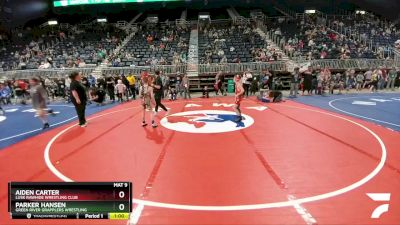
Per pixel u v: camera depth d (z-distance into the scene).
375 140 7.56
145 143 7.62
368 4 36.44
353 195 4.46
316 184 4.89
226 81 20.78
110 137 8.38
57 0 29.11
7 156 6.84
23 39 32.12
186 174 5.44
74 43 29.31
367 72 19.95
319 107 13.16
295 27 30.11
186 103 15.37
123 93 17.23
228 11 40.91
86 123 10.34
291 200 4.35
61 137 8.60
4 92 18.05
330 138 7.78
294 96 17.41
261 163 5.95
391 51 23.56
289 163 5.92
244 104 14.46
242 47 25.28
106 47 27.69
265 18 34.12
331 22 31.95
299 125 9.39
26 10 34.62
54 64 24.31
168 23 35.06
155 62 22.39
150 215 3.99
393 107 12.86
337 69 21.27
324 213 3.96
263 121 10.09
